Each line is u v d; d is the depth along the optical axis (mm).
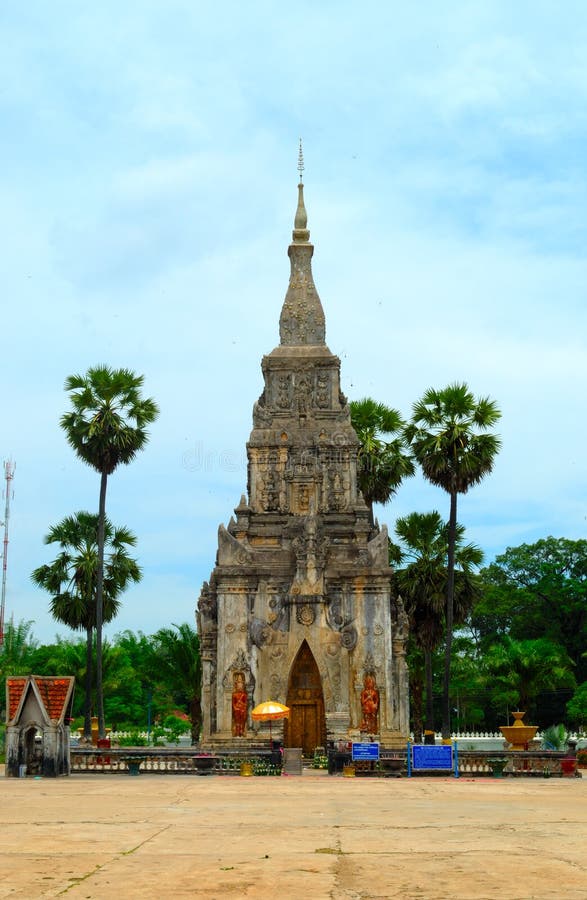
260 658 60281
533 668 79938
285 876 11438
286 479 64375
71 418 66438
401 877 11352
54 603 71312
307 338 68625
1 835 16125
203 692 60906
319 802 25000
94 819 19344
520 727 60156
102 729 61312
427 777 43938
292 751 47156
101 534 64562
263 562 62125
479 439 63250
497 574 115625
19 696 40500
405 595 69125
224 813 21016
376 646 60156
